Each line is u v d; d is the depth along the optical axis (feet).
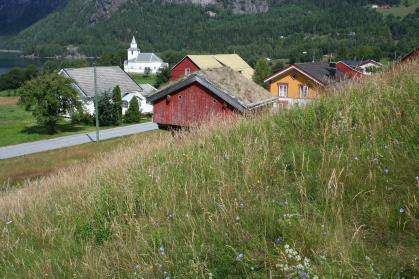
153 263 12.50
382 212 11.50
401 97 18.56
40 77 134.31
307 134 18.72
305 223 11.80
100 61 441.68
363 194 12.62
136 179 20.01
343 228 11.51
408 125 15.80
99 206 18.29
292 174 15.48
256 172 15.78
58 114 133.80
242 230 12.19
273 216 12.45
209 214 14.17
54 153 96.37
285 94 104.32
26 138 122.21
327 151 15.83
